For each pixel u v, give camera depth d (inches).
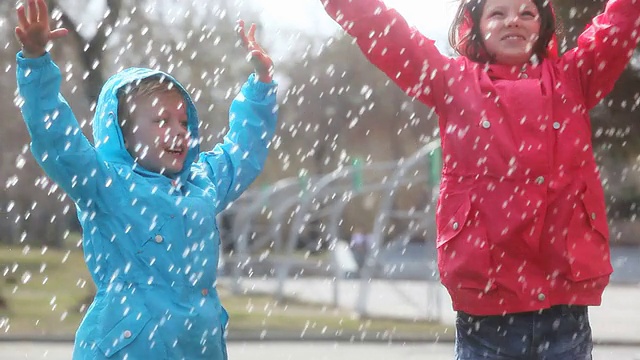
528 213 144.6
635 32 151.3
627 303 689.0
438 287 654.5
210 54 767.7
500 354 147.8
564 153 147.7
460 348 151.8
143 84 147.7
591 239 148.2
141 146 147.5
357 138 1354.6
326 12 153.6
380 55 152.6
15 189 1071.6
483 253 145.9
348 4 151.3
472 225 147.4
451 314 651.5
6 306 616.7
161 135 146.8
